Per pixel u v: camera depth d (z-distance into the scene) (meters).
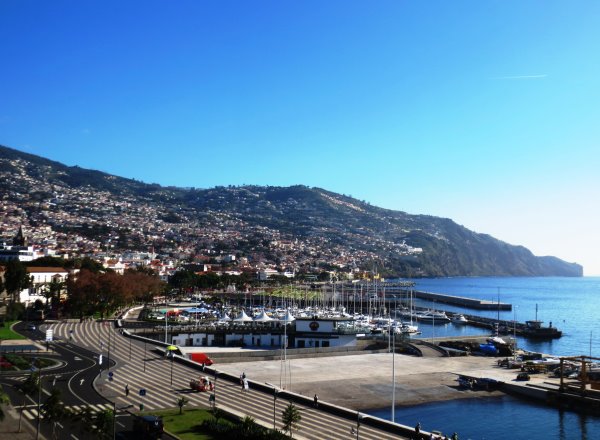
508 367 125.00
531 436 79.94
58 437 59.75
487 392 102.88
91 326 164.88
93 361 109.06
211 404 77.75
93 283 184.25
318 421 71.62
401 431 67.44
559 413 91.12
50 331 109.00
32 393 67.75
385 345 151.88
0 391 66.81
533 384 103.81
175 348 119.06
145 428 60.16
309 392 96.81
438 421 85.31
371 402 93.06
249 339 154.38
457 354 143.12
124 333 148.75
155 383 91.38
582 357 100.62
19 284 184.38
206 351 141.88
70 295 187.12
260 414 73.75
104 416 56.91
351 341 150.50
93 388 86.12
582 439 78.62
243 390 87.69
